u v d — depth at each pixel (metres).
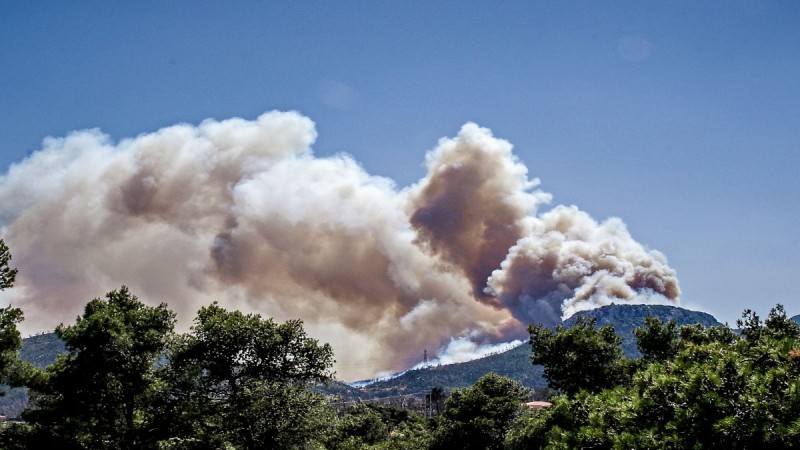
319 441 31.05
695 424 12.59
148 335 28.22
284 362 32.16
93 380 25.83
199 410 28.08
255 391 28.45
